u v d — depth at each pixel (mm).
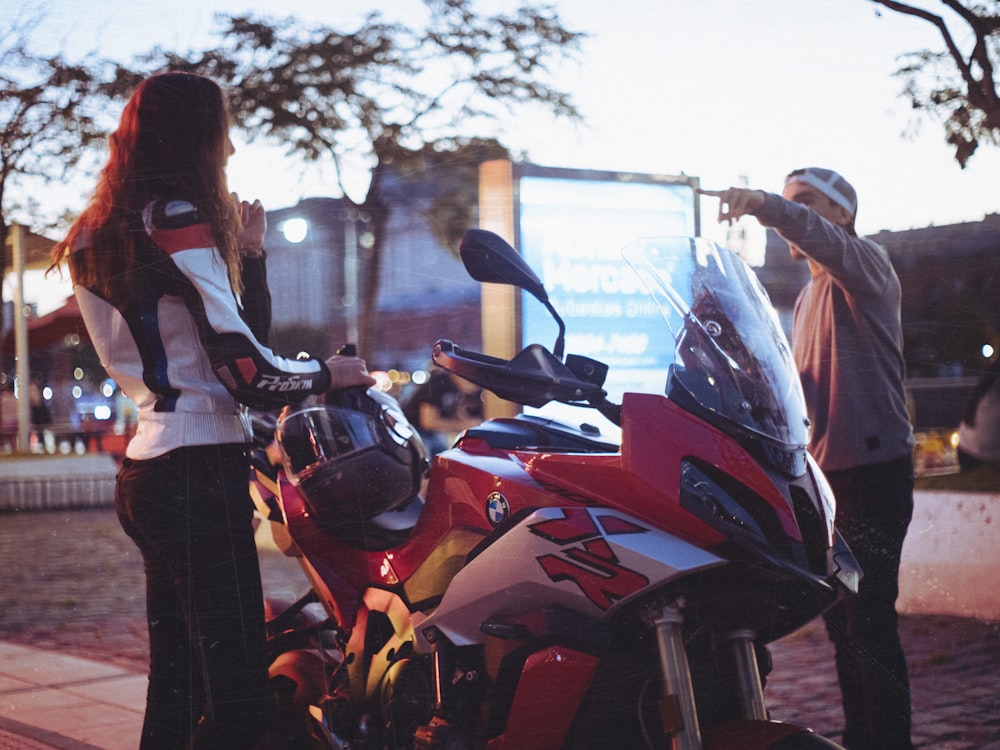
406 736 2018
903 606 3424
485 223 2266
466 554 1959
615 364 2125
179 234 1879
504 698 1850
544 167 2303
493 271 1889
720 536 1688
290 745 2199
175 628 2059
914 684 2811
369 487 2117
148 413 1951
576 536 1749
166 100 1893
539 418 2039
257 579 2000
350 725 2119
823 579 1771
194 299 1895
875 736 2531
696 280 1900
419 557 2043
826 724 2656
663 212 2408
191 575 1937
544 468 1854
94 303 1949
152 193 1890
